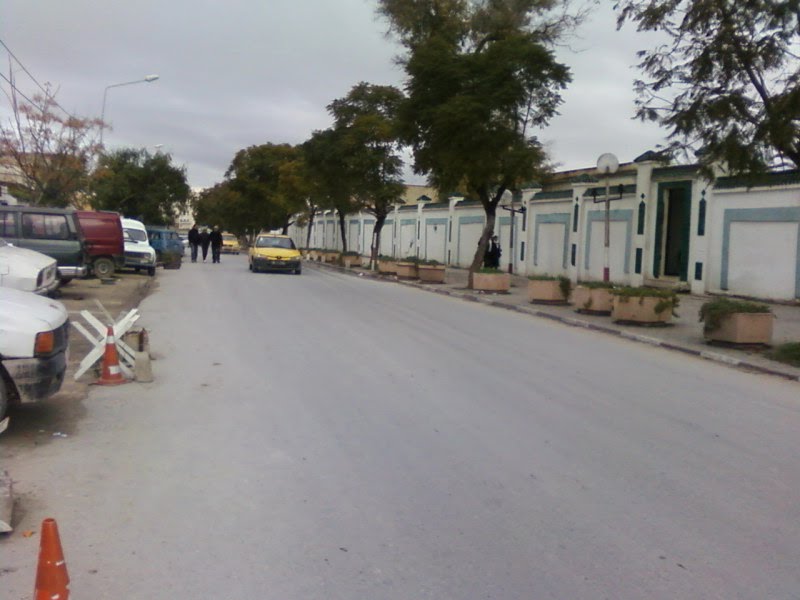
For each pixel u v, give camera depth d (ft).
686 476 20.43
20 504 17.33
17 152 97.71
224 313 54.08
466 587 13.85
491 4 81.71
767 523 17.29
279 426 24.26
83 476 19.31
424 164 81.51
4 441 22.07
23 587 13.43
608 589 13.92
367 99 119.96
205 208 304.71
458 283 95.66
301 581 13.94
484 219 122.83
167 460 20.71
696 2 39.29
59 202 100.32
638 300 51.90
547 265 103.45
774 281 67.51
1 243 45.60
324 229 228.02
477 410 26.94
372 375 32.73
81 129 100.73
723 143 40.24
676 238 81.61
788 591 14.02
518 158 75.20
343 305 62.08
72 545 15.25
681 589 13.98
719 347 43.47
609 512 17.67
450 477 19.77
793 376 35.60
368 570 14.44
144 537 15.71
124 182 155.74
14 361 21.93
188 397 28.09
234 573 14.20
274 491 18.49
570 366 36.76
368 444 22.50
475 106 70.85
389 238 167.84
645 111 42.39
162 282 83.71
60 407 25.99
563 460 21.45
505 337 46.24
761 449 23.30
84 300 58.39
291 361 35.63
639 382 33.40
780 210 66.54
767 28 38.42
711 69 40.04
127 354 32.65
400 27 83.35
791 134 37.45
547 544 15.81
